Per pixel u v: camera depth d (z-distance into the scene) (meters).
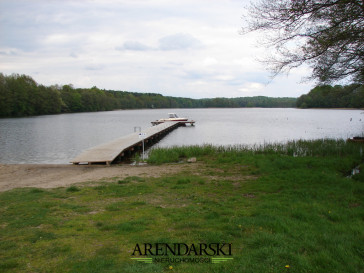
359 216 5.87
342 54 9.55
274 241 4.46
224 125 49.16
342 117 68.44
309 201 6.95
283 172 10.74
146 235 4.96
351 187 8.20
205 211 6.36
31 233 5.13
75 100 105.62
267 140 28.08
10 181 11.32
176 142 27.62
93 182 10.41
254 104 187.25
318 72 9.97
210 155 16.97
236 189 8.67
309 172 10.37
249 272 3.66
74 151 22.06
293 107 179.75
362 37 8.64
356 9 8.45
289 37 9.30
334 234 4.88
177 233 5.00
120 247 4.48
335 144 18.08
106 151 17.84
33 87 84.75
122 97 156.12
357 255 4.14
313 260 3.95
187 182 9.80
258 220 5.49
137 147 22.95
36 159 18.95
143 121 59.78
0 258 4.14
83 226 5.52
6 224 5.71
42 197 8.03
